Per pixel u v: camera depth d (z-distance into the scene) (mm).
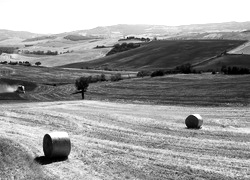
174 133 28953
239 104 47031
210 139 26594
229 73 78000
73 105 48781
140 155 21500
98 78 87188
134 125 32531
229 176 17578
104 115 38406
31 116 35594
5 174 16078
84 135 27562
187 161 20266
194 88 63094
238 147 23891
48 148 19672
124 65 131000
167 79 77125
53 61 160000
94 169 18406
